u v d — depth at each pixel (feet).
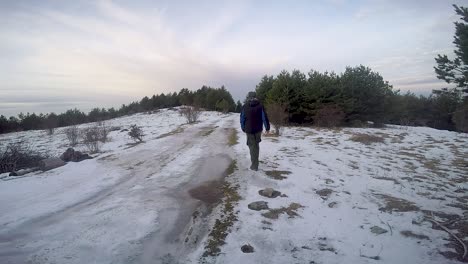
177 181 21.68
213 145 37.27
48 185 21.08
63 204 17.08
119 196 18.51
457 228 13.70
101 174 24.13
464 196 18.35
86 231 13.56
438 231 13.46
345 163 26.58
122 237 13.00
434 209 16.03
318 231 13.55
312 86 58.23
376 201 17.22
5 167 29.66
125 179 22.53
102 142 49.49
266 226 13.97
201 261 11.14
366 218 14.92
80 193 19.11
